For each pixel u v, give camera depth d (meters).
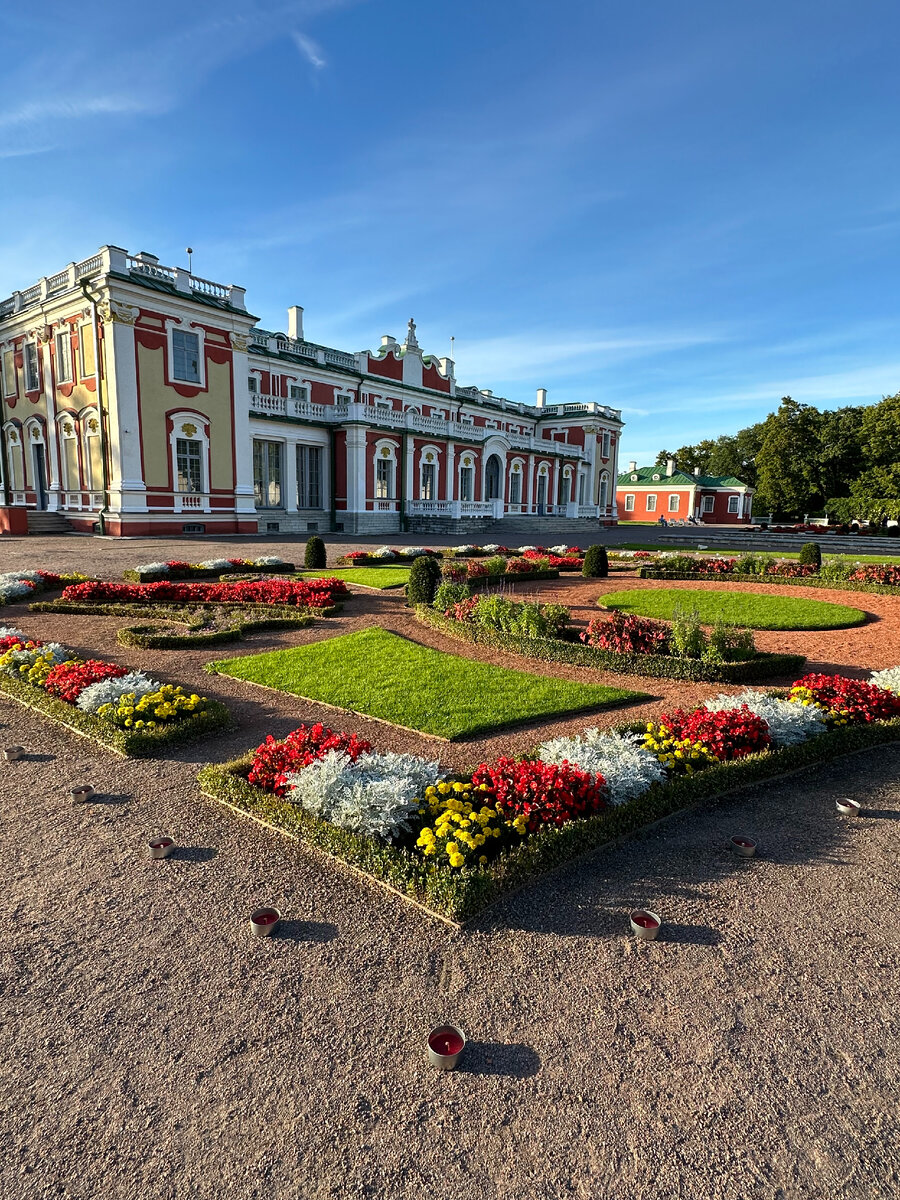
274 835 4.44
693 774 4.98
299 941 3.43
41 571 15.38
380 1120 2.44
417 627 10.97
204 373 27.84
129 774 5.33
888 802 5.05
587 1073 2.65
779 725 5.83
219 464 28.97
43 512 28.56
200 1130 2.40
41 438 29.84
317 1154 2.31
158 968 3.22
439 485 41.00
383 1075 2.63
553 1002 3.02
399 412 40.75
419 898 3.68
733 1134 2.39
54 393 28.66
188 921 3.58
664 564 19.78
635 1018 2.93
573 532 43.59
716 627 8.84
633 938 3.47
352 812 4.18
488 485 46.62
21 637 8.72
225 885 3.89
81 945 3.38
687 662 8.23
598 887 3.89
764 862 4.20
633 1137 2.38
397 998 3.04
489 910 3.66
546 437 57.84
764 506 66.88
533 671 8.42
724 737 5.51
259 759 5.05
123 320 24.94
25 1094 2.54
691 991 3.10
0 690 7.23
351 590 14.82
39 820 4.60
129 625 10.73
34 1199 2.15
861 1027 2.90
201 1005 2.99
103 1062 2.69
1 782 5.17
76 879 3.94
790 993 3.10
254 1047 2.77
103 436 26.16
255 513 30.62
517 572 17.36
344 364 39.62
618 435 59.25
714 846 4.38
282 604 12.35
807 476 62.69
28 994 3.05
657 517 71.12
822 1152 2.33
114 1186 2.20
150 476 26.50
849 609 13.34
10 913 3.63
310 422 34.22
